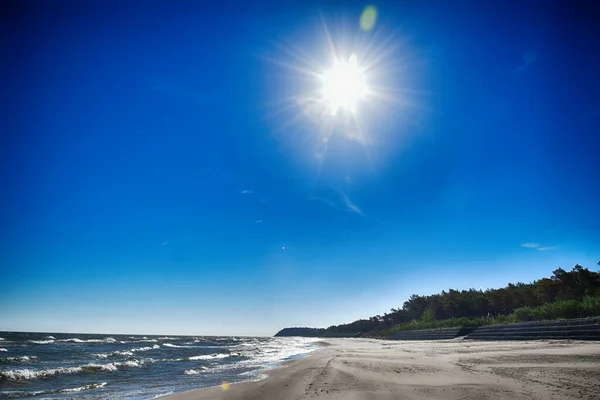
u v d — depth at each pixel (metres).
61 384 17.06
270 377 16.19
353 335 170.75
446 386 11.16
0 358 31.53
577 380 11.29
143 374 21.05
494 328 42.03
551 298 63.28
